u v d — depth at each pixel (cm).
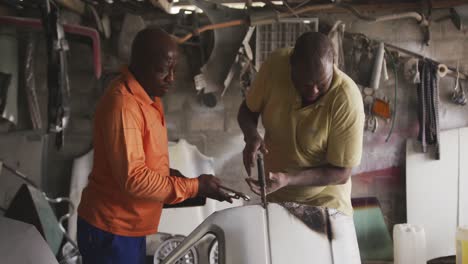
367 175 390
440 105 384
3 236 183
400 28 378
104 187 206
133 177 189
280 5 366
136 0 382
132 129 191
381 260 377
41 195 281
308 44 185
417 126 382
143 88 204
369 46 369
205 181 206
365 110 384
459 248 342
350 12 378
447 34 377
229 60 371
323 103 203
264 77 222
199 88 371
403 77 382
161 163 212
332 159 213
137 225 210
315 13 380
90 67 390
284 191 227
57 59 245
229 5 392
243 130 233
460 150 377
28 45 382
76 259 250
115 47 385
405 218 388
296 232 189
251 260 184
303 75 186
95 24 376
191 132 395
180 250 185
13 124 388
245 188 392
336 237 192
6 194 381
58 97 244
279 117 217
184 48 388
